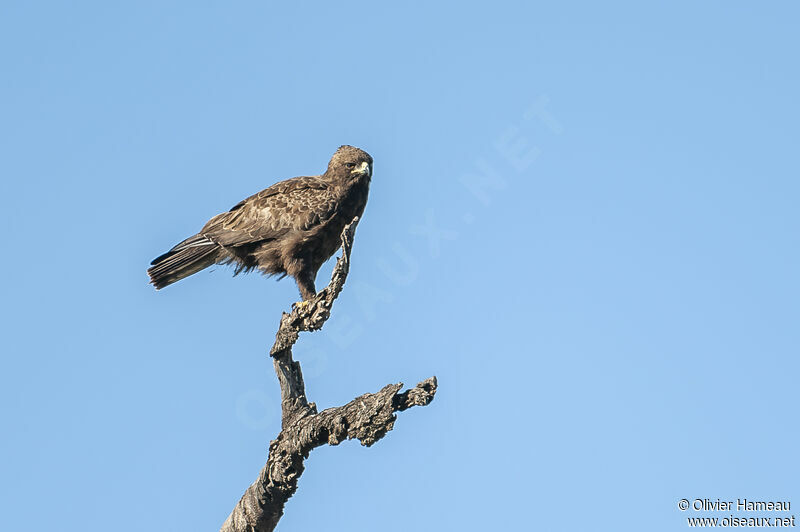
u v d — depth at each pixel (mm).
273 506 11320
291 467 11000
